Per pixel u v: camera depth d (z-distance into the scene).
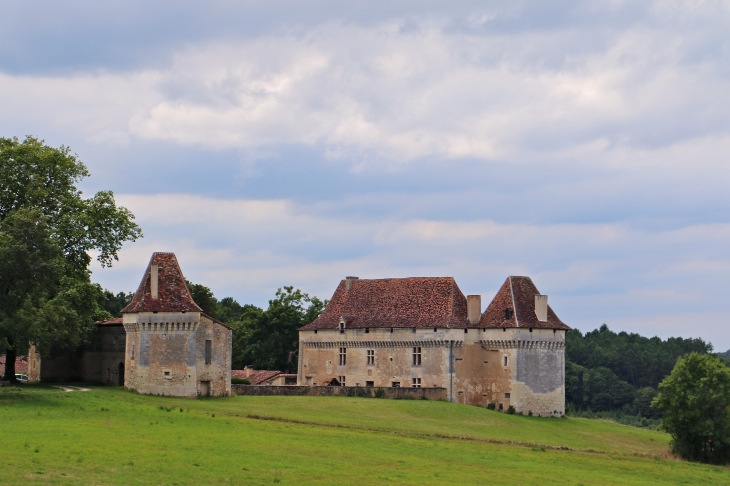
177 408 75.88
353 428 75.75
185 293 88.06
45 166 91.75
